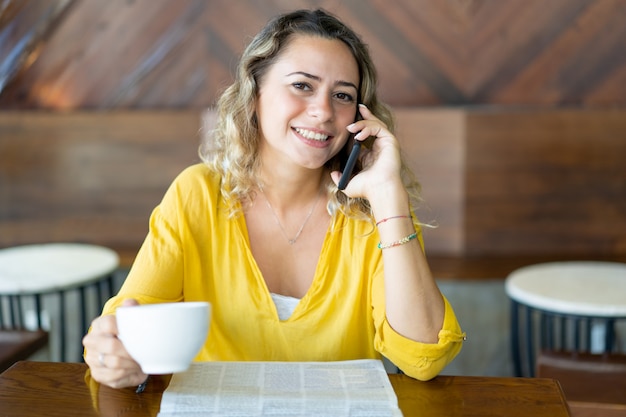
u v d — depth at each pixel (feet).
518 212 11.63
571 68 11.69
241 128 4.65
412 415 3.51
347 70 4.44
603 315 7.18
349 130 4.50
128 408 3.50
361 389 3.67
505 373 9.96
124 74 12.09
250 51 4.60
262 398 3.54
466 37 11.80
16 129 11.89
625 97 11.68
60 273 7.97
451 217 11.70
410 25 11.84
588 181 11.53
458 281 10.44
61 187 12.00
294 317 4.50
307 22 4.49
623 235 11.59
